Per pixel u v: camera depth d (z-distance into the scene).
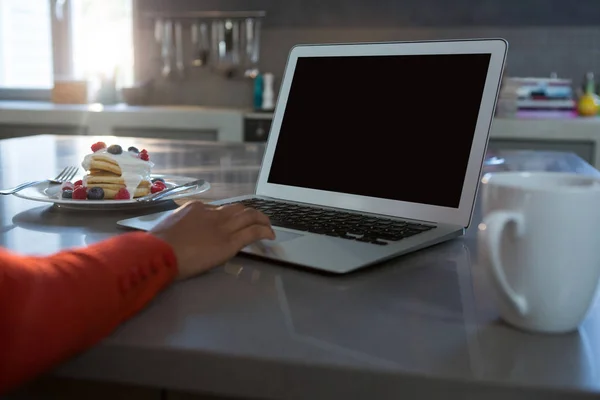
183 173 1.40
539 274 0.49
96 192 0.97
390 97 1.00
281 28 3.71
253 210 0.74
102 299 0.49
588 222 0.48
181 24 3.81
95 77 3.92
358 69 1.05
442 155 0.91
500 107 3.12
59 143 1.91
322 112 1.07
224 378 0.47
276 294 0.60
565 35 3.46
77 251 0.53
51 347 0.45
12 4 3.95
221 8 3.74
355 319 0.54
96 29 3.90
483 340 0.50
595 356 0.47
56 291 0.47
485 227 0.50
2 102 3.88
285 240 0.76
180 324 0.52
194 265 0.63
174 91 3.89
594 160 2.95
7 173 1.33
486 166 1.56
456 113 0.91
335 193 1.01
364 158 0.99
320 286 0.63
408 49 1.00
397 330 0.52
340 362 0.45
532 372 0.44
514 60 3.53
